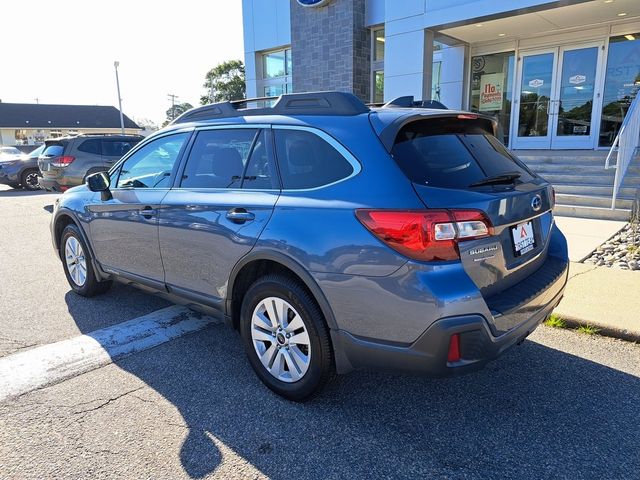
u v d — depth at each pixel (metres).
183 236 3.59
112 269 4.50
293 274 2.99
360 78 14.64
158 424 2.89
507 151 3.40
